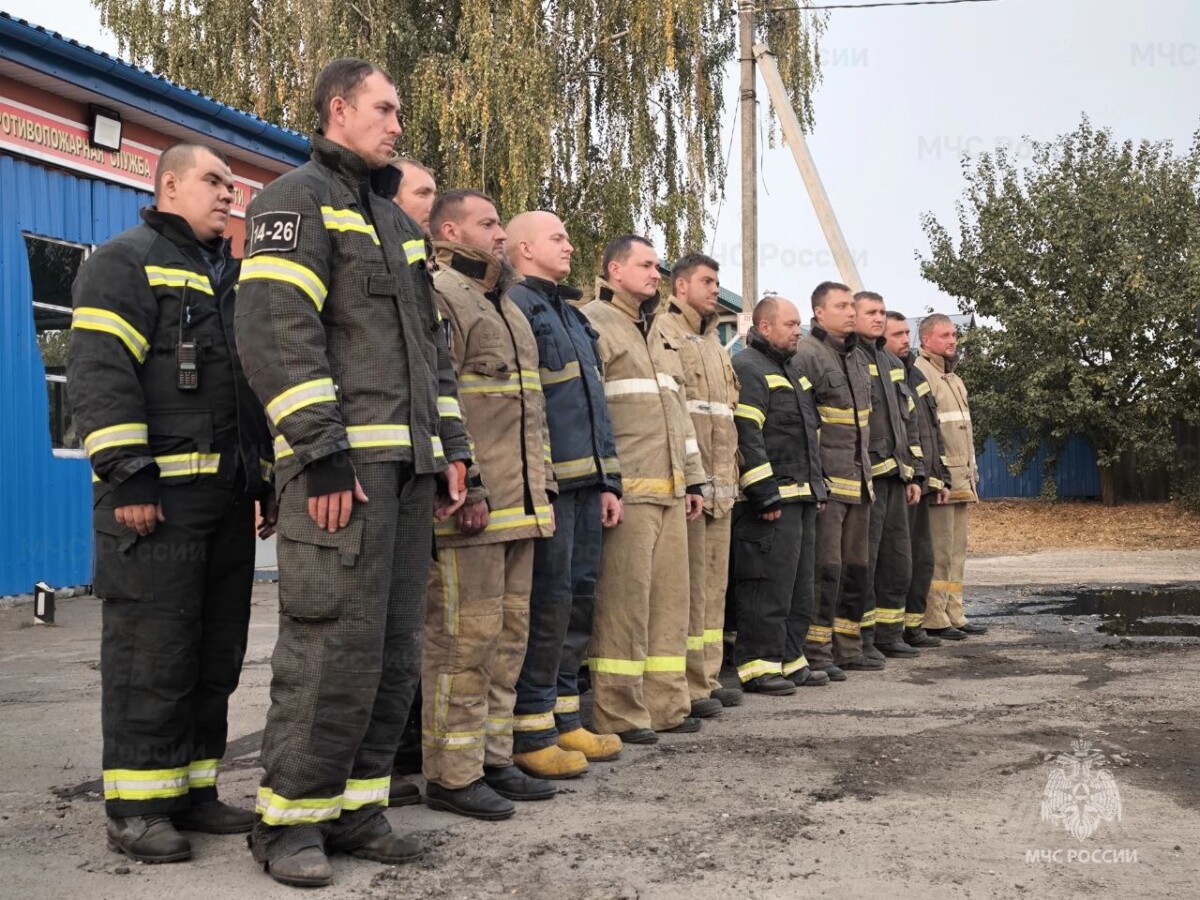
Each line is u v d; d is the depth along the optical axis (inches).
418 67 716.0
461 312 171.8
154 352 147.9
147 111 441.4
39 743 201.8
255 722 223.8
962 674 288.0
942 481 347.3
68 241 425.4
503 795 171.6
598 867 140.0
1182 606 434.0
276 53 740.0
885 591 321.7
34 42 383.6
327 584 133.1
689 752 202.4
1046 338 941.8
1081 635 358.6
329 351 137.9
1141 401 914.7
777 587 261.0
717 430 244.8
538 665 185.3
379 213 144.0
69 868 139.3
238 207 517.7
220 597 154.4
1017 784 177.5
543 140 693.9
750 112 722.2
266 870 137.9
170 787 146.3
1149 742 205.3
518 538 169.3
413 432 139.5
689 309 249.4
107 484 145.4
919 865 140.6
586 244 782.5
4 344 392.2
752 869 139.0
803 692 264.5
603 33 790.5
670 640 220.8
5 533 388.5
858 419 293.9
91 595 423.2
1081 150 997.8
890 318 346.6
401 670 144.6
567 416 192.1
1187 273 911.7
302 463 131.0
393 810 165.9
